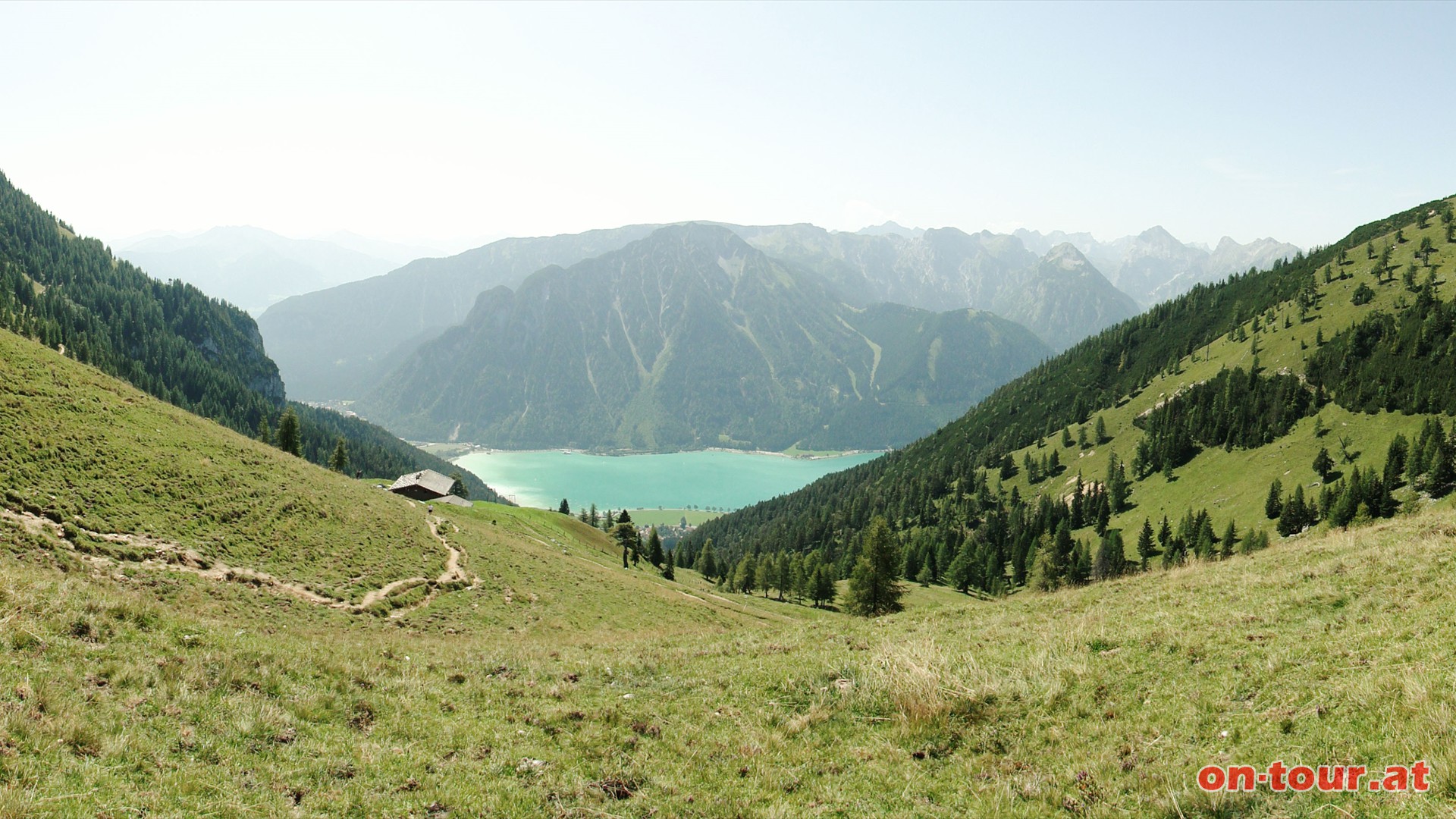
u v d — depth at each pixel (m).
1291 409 175.12
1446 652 11.60
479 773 11.45
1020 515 197.50
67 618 13.98
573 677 18.05
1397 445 128.75
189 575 33.66
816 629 26.05
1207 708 12.11
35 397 41.78
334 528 50.19
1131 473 197.88
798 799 10.85
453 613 45.22
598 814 10.26
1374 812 8.10
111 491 37.25
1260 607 17.73
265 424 164.62
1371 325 183.12
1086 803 9.94
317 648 17.66
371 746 11.96
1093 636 17.33
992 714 13.39
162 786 9.35
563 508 174.25
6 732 9.47
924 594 141.00
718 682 17.06
